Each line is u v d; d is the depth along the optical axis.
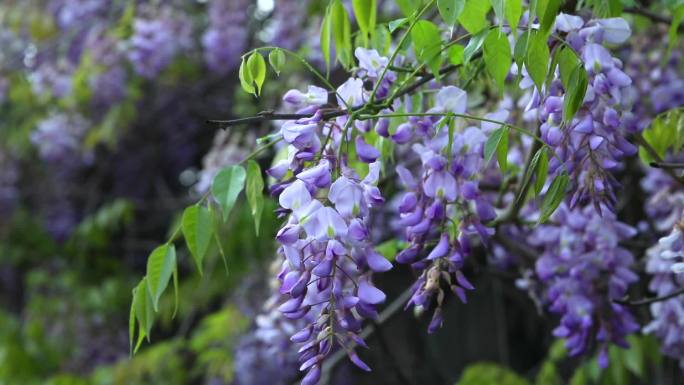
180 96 6.37
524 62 1.75
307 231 1.60
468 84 2.02
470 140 1.80
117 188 6.95
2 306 6.98
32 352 5.98
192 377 5.31
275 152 4.48
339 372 5.80
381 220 3.80
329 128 1.79
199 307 5.78
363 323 3.64
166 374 5.20
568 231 2.38
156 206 6.78
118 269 6.75
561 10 2.02
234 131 4.81
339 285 1.63
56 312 6.23
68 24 5.75
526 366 5.77
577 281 2.36
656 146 2.30
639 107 2.98
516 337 5.80
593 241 2.36
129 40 5.25
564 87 1.71
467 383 3.93
